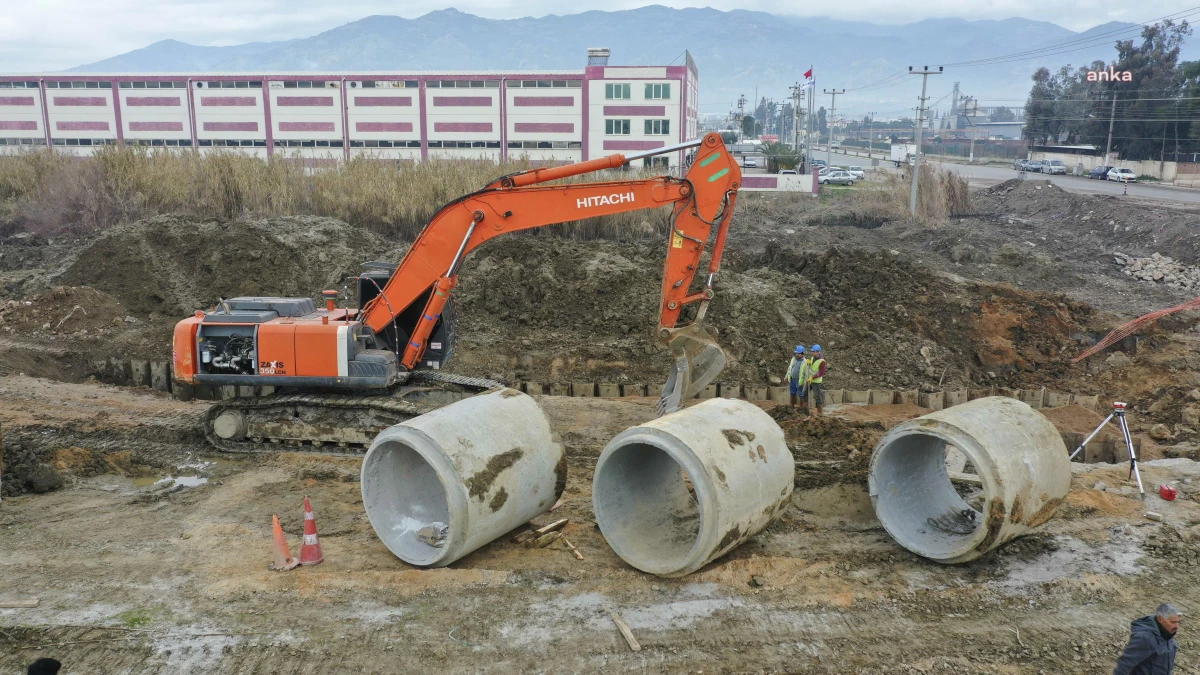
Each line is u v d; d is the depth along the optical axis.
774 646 7.19
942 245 29.97
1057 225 38.06
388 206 26.44
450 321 13.88
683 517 9.73
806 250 25.30
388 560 8.80
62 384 15.76
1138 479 10.68
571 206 11.92
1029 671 6.86
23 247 26.45
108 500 10.75
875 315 19.19
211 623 7.41
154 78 55.12
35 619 7.41
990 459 8.05
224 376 12.60
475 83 53.97
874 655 7.07
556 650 7.10
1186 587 8.21
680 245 11.56
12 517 10.01
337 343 12.31
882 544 9.27
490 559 8.91
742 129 115.25
